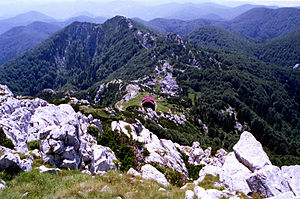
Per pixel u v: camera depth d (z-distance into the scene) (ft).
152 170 73.20
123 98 651.25
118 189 45.34
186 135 311.88
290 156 428.15
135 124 141.18
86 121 118.42
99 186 44.34
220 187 57.16
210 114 633.61
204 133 503.61
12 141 64.03
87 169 62.28
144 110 432.25
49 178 46.01
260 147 65.05
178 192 53.01
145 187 51.90
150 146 114.11
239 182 55.88
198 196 43.98
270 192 48.60
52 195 38.17
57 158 57.36
